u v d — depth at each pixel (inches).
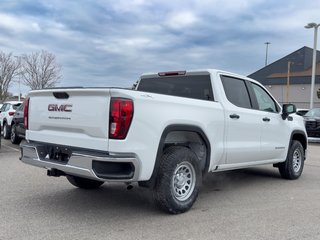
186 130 210.2
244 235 180.9
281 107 308.2
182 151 207.5
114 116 179.5
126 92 181.8
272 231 187.0
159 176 199.3
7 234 176.4
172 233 181.5
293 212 219.8
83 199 238.1
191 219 202.8
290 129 312.7
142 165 186.5
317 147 609.6
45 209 215.8
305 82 2092.8
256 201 244.2
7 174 307.9
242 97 265.3
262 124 276.4
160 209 208.8
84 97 191.3
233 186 289.3
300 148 326.0
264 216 211.2
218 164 240.4
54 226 188.4
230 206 230.7
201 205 231.5
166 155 202.4
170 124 200.5
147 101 189.3
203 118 222.1
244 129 257.6
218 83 246.2
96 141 185.2
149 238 174.7
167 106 200.7
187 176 214.2
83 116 190.9
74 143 195.5
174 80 264.7
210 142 227.8
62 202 230.5
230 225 194.7
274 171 356.5
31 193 250.2
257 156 274.5
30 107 226.5
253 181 309.3
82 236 175.5
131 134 182.2
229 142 245.4
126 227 188.4
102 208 219.8
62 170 198.4
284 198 253.1
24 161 223.5
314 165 400.5
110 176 179.6
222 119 237.9
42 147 213.0
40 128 219.0
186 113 210.7
